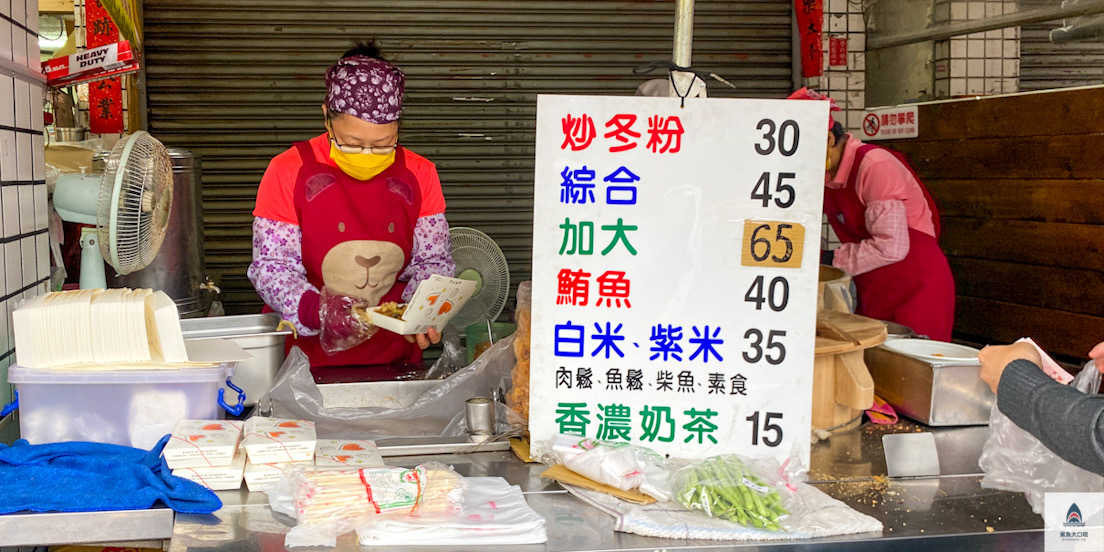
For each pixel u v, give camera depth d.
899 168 3.80
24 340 1.79
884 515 1.61
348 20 5.09
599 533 1.52
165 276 3.11
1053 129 3.81
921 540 1.52
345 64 2.64
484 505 1.60
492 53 5.23
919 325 3.84
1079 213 3.70
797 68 5.41
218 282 4.88
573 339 1.83
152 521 1.56
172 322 1.85
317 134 5.15
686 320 1.82
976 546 1.53
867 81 5.21
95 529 1.54
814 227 1.81
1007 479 1.73
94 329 1.81
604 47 5.30
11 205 2.10
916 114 4.70
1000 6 4.39
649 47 5.33
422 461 1.90
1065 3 3.84
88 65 2.45
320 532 1.47
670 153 1.79
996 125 4.14
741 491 1.56
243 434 1.82
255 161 5.12
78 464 1.70
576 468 1.71
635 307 1.82
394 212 2.92
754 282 1.82
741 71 5.43
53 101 3.48
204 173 5.10
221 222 5.15
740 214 1.80
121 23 3.62
